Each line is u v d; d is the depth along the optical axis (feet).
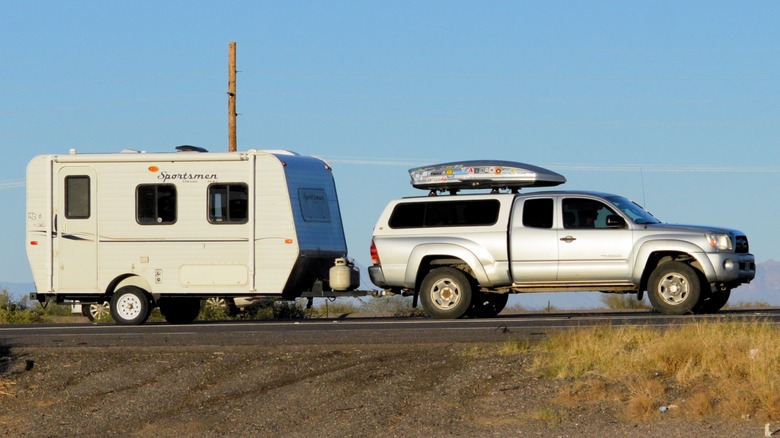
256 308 179.42
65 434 81.97
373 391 88.38
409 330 114.93
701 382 83.76
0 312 186.60
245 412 85.10
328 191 149.79
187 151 144.66
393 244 135.85
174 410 86.94
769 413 75.66
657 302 127.54
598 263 129.80
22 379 98.22
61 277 144.36
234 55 224.53
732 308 165.78
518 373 90.27
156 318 171.73
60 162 144.46
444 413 81.10
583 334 97.96
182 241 142.31
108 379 96.84
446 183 137.18
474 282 135.54
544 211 132.46
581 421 77.10
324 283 145.48
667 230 128.77
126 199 143.23
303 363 99.40
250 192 141.38
